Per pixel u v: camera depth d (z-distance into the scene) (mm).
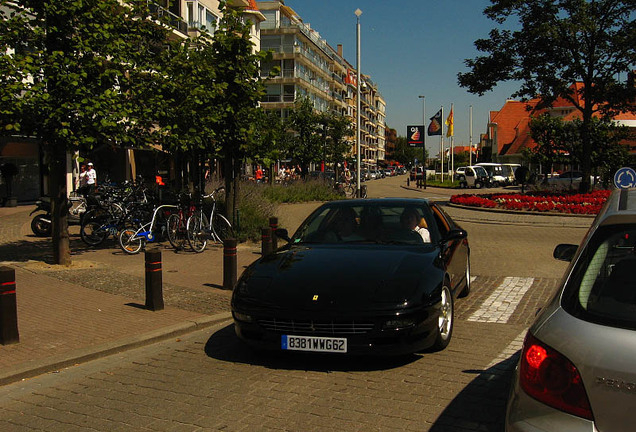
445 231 6852
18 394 4723
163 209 12594
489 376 4859
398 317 4785
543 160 32281
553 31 20297
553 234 16047
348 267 5391
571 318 2459
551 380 2348
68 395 4668
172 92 11156
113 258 11195
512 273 10336
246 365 5305
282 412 4172
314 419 4031
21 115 8766
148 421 4078
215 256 11820
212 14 39531
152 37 11102
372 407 4227
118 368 5340
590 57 21766
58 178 10016
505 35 22688
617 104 22781
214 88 12180
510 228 17703
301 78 67625
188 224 12102
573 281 2682
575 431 2236
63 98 9094
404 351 4871
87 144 9656
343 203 7027
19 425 4082
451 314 5785
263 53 13430
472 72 23672
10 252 11688
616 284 2545
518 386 2512
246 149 13508
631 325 2312
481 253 12773
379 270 5285
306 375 4969
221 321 7035
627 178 11609
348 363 5266
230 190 14297
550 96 22906
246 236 13836
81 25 9344
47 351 5633
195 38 13141
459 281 7070
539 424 2342
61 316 6969
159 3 11219
